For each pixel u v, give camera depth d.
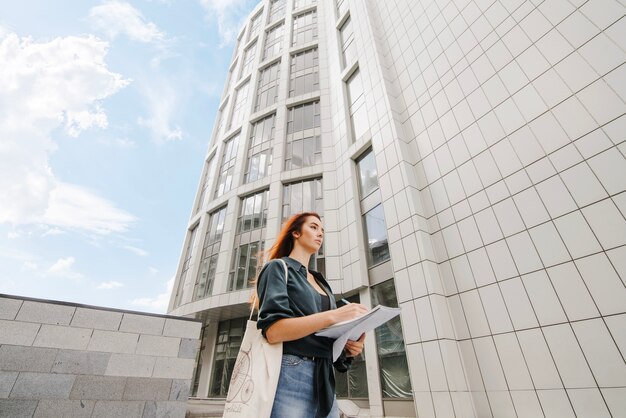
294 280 1.42
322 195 13.93
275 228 13.84
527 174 6.47
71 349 4.23
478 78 8.22
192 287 15.47
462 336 6.62
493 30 8.21
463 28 9.14
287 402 1.12
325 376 1.25
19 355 3.95
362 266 10.26
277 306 1.19
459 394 5.98
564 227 5.64
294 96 18.53
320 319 1.17
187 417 5.03
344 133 13.80
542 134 6.43
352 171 12.60
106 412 4.11
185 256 18.64
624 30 5.72
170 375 4.67
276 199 14.63
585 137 5.77
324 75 17.78
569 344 5.04
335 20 18.34
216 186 19.23
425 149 9.19
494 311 6.22
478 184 7.38
